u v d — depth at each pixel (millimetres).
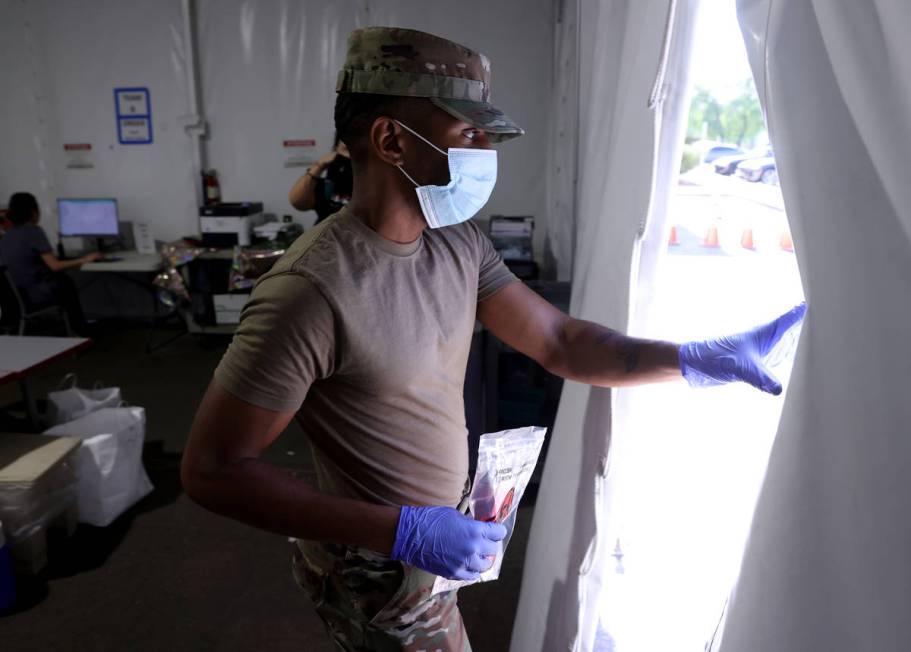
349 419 1054
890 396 719
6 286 4109
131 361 4645
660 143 1109
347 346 975
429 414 1087
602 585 1374
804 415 800
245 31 4980
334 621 1184
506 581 2344
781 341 1131
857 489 745
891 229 711
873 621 737
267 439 973
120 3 4992
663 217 1159
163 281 4727
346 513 988
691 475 1638
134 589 2318
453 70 983
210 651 2033
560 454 1505
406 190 1028
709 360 1131
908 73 639
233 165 5258
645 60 1115
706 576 1578
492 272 1242
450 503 1174
